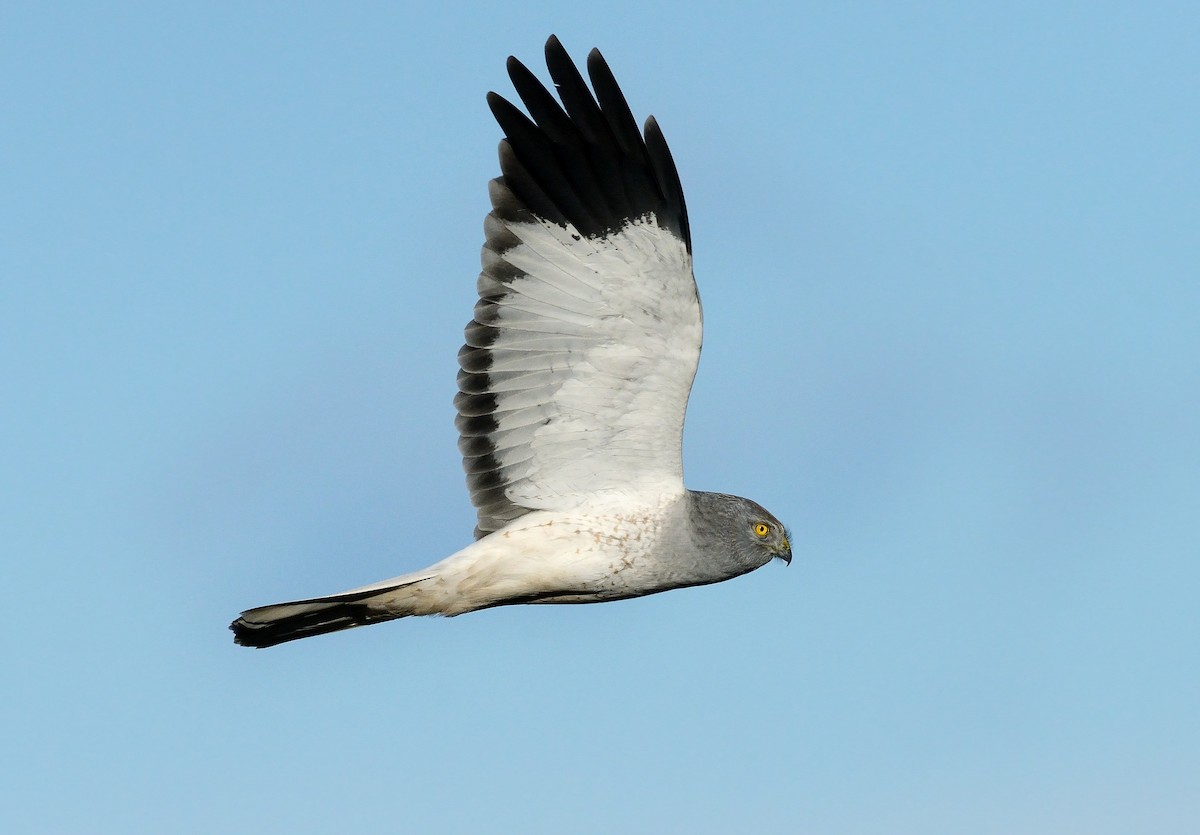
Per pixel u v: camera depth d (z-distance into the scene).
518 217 12.16
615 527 13.16
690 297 11.98
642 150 11.74
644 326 12.25
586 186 11.91
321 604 12.80
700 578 13.77
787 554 14.16
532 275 12.23
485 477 13.07
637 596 13.72
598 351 12.45
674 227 11.73
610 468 13.14
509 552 13.03
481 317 12.39
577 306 12.26
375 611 13.08
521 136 12.12
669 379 12.48
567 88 11.96
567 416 12.82
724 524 13.78
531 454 13.04
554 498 13.23
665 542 13.29
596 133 11.88
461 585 13.01
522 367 12.58
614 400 12.69
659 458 13.08
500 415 12.80
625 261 11.97
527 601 13.43
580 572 13.16
